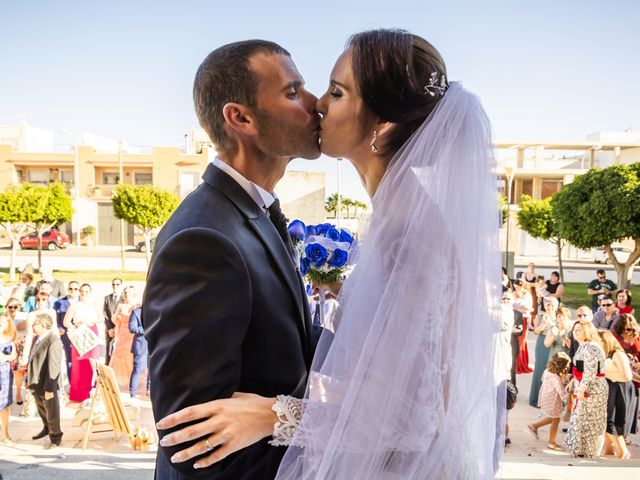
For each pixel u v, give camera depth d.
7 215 17.45
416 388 1.13
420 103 1.30
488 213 1.31
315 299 1.84
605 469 4.49
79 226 31.25
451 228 1.23
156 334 1.04
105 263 22.12
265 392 1.16
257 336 1.14
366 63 1.28
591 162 35.19
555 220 15.25
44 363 4.95
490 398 1.29
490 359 1.28
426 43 1.36
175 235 1.07
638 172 13.49
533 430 5.41
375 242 1.25
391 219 1.24
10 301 6.06
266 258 1.21
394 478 1.13
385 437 1.11
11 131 39.66
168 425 0.97
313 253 1.68
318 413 1.09
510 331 4.91
